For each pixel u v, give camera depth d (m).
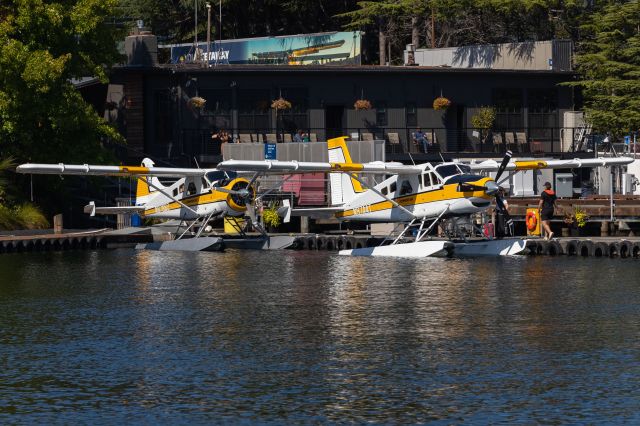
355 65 110.25
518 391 36.19
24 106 87.12
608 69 108.56
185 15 136.62
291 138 103.31
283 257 76.75
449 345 42.97
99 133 92.88
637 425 32.72
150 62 104.00
